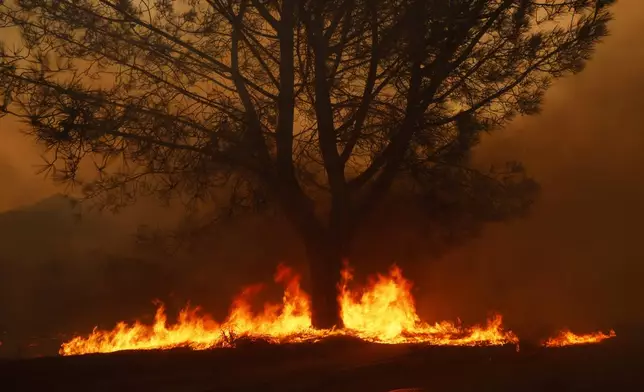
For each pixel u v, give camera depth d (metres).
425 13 10.65
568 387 6.66
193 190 11.18
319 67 11.21
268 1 11.15
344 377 7.18
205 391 6.71
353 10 10.94
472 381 6.96
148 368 7.71
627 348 8.53
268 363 7.91
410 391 6.62
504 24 11.24
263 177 11.38
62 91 10.17
